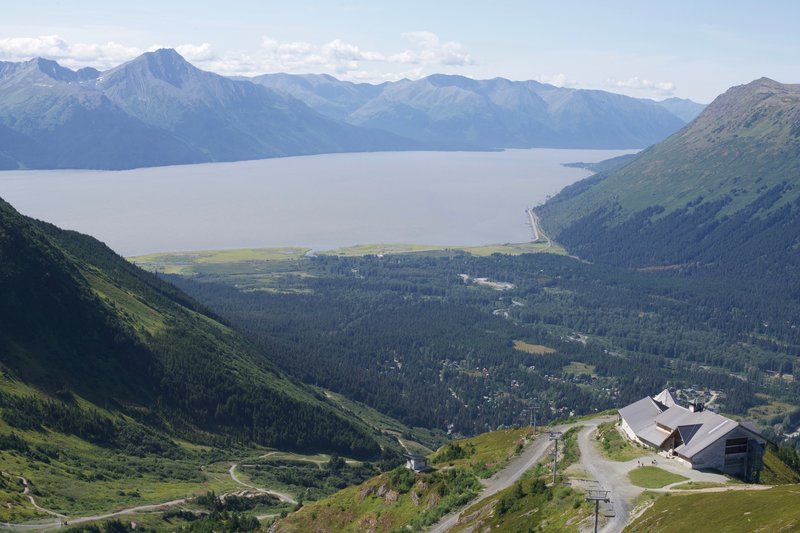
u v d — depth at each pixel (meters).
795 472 164.50
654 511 114.19
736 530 99.12
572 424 199.50
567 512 121.94
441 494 153.12
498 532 126.56
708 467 140.62
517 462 164.62
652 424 160.25
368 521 157.25
